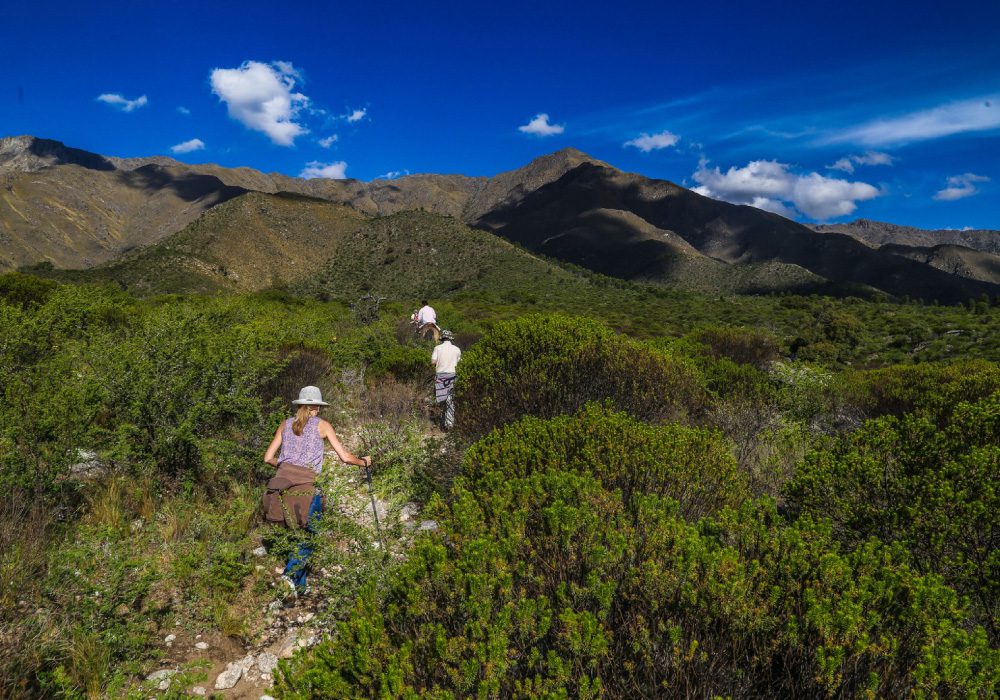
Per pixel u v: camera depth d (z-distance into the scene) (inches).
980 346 1569.9
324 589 157.8
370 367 434.3
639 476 148.9
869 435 165.0
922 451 157.0
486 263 6914.4
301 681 82.2
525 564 102.2
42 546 139.8
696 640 81.6
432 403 352.2
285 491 158.6
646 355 272.4
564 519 105.9
